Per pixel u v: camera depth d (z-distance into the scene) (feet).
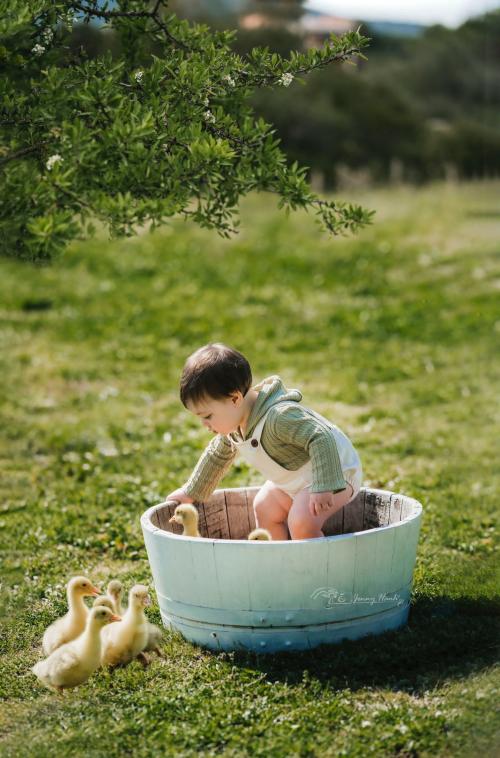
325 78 88.53
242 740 9.84
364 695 10.64
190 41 13.43
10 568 15.58
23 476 21.71
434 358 33.58
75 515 18.42
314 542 11.28
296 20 79.56
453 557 15.76
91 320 39.88
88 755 9.68
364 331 37.78
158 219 10.67
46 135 11.17
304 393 29.50
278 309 41.73
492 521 18.01
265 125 12.21
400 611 12.35
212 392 12.04
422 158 86.33
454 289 44.16
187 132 11.30
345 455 12.62
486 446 23.67
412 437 24.53
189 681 11.12
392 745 9.62
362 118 86.94
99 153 10.64
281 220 63.67
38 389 30.32
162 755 9.62
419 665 11.37
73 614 12.01
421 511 12.62
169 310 41.55
